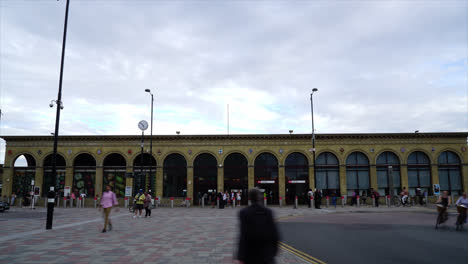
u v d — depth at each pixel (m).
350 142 37.25
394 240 11.75
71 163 37.50
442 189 36.19
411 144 36.91
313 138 32.94
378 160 37.12
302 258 8.74
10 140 38.28
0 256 8.83
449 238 12.15
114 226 16.14
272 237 4.43
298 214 25.09
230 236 12.72
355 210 28.02
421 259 8.52
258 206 4.61
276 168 37.44
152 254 9.16
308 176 37.19
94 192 37.28
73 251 9.55
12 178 37.91
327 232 14.13
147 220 19.48
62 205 36.97
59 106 15.84
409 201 35.56
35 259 8.47
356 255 9.10
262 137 37.47
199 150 37.59
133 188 37.25
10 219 20.20
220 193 32.53
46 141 38.12
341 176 36.66
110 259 8.52
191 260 8.42
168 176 37.44
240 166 37.50
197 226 16.22
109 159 38.31
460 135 36.59
